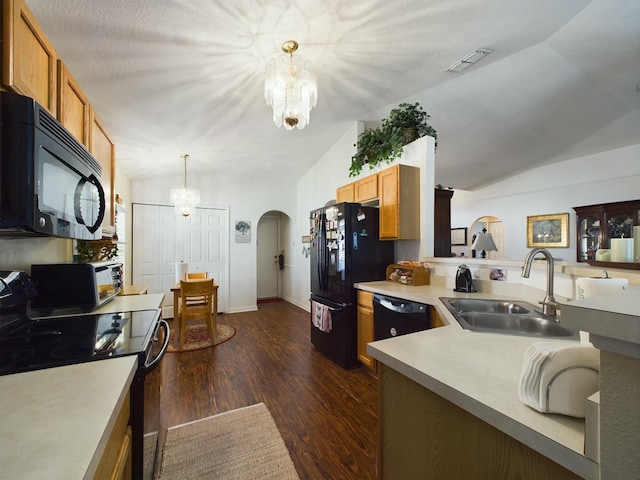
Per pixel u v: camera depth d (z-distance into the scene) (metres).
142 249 4.58
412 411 0.88
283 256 6.58
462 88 2.90
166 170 4.32
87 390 0.70
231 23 1.63
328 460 1.62
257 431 1.87
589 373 0.57
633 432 0.40
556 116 3.41
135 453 0.91
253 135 3.39
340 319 2.90
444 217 3.33
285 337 3.77
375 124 3.75
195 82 2.10
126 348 0.99
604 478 0.43
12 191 0.84
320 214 3.28
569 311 0.47
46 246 1.72
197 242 4.96
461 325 1.34
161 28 1.53
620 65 2.49
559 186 4.88
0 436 0.52
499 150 4.37
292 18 1.69
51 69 1.19
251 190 5.38
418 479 0.85
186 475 1.51
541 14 1.89
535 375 0.61
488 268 2.26
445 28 1.93
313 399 2.26
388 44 2.07
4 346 1.01
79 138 1.52
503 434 0.64
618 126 3.63
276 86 1.94
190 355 3.16
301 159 4.65
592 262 1.45
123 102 2.15
